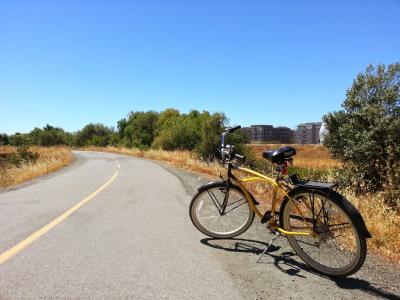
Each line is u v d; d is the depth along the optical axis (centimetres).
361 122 944
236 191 563
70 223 677
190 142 3650
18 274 425
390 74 955
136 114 7362
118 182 1366
